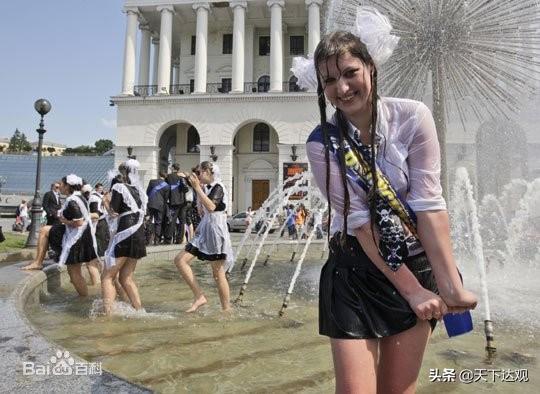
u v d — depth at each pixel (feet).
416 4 20.62
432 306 4.94
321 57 5.22
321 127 5.42
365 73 5.17
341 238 5.41
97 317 14.87
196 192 15.85
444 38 20.74
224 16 121.80
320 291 5.57
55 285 20.72
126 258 15.83
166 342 11.81
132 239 15.76
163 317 14.93
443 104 21.61
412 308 5.06
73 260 18.60
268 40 125.90
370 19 5.39
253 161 119.55
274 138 119.14
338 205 5.26
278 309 16.31
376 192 5.03
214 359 10.35
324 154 5.28
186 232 42.63
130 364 9.97
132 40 115.96
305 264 33.78
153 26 129.70
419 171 5.18
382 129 5.23
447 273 5.03
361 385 4.84
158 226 37.96
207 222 16.12
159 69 114.62
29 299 16.03
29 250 29.25
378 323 5.15
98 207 20.13
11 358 7.64
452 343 11.68
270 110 108.99
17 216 75.20
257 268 31.09
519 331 12.93
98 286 21.89
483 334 12.62
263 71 124.36
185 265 16.05
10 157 151.64
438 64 21.08
